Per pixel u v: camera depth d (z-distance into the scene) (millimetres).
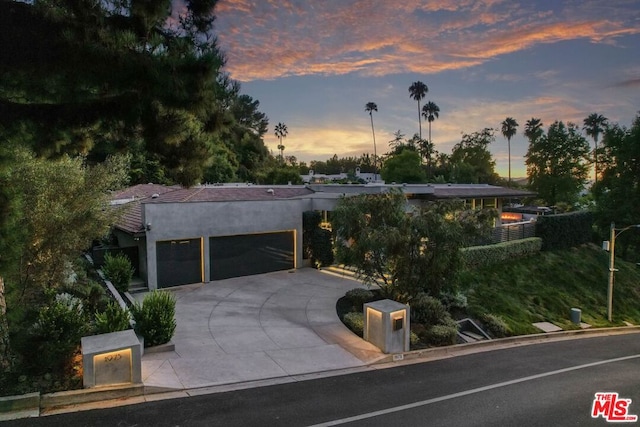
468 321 14969
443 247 12672
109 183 11203
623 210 31281
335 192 24141
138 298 14680
